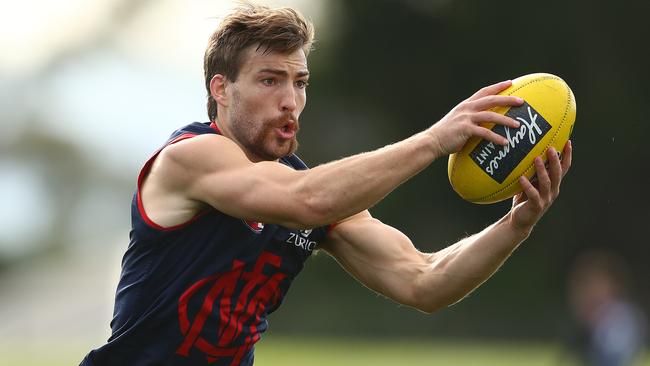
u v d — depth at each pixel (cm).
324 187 1666
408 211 11188
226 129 1830
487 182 1750
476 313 10238
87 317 13312
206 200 1734
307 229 1769
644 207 10775
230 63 1795
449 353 7550
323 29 11800
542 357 6981
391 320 10244
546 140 1739
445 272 1897
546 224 10812
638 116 10731
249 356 1883
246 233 1778
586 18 10875
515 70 11181
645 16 10775
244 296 1805
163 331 1797
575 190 10806
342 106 11712
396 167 1659
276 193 1681
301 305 10525
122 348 1819
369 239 1947
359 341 9900
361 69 11531
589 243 10819
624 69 10925
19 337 11100
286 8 1802
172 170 1753
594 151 10775
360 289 10500
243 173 1706
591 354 4700
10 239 19750
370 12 11369
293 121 1795
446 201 11162
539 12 10931
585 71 10956
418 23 11338
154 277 1783
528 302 10312
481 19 11056
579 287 4809
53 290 17038
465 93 11419
